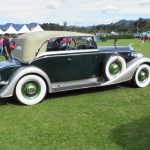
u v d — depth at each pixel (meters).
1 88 6.50
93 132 4.86
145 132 4.78
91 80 7.46
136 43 36.72
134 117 5.53
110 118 5.52
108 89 7.83
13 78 6.37
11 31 38.03
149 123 5.20
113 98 6.93
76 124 5.26
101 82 7.41
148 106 6.22
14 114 5.93
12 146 4.40
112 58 7.41
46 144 4.45
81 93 7.49
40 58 6.66
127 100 6.72
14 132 4.95
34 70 6.47
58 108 6.27
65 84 7.12
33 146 4.39
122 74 7.55
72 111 6.03
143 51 21.09
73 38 6.98
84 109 6.14
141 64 7.81
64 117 5.66
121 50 7.91
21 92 6.48
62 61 6.90
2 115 5.89
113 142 4.43
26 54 6.72
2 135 4.83
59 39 6.83
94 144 4.39
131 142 4.40
